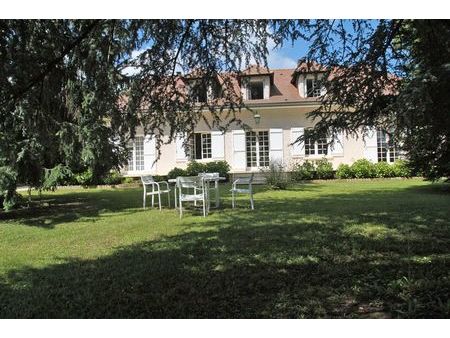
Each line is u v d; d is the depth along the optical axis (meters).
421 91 3.62
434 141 5.25
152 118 5.13
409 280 4.36
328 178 20.59
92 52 4.36
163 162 21.83
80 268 5.57
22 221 10.11
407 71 4.77
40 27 4.09
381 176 20.11
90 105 4.90
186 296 4.39
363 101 5.31
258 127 21.58
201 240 6.99
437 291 4.07
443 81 3.72
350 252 5.87
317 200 12.05
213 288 4.57
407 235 6.77
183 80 4.96
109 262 5.82
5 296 4.56
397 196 12.38
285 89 22.59
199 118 5.32
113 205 12.95
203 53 4.75
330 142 5.82
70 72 4.56
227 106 5.18
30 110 4.52
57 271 5.46
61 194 17.05
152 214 10.62
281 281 4.73
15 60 3.94
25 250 6.77
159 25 4.39
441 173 13.09
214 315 3.90
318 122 5.75
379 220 8.17
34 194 17.08
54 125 5.32
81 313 4.06
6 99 4.14
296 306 4.00
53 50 4.22
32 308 4.20
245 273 5.06
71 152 10.67
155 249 6.50
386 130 5.07
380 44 4.67
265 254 5.86
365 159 20.73
